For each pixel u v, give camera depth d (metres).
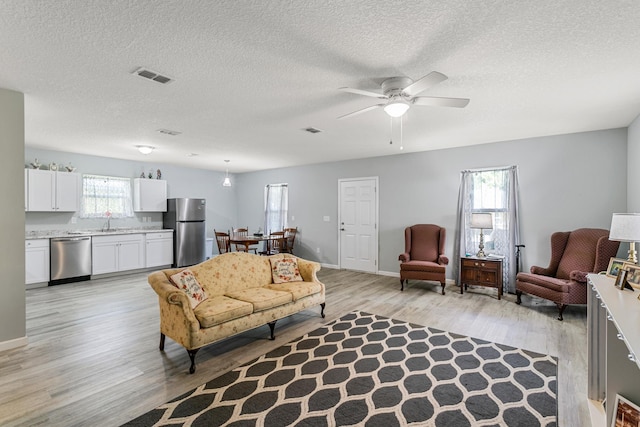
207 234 8.53
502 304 4.36
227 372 2.57
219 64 2.40
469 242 5.30
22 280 3.02
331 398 2.21
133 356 2.83
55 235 5.60
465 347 3.02
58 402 2.14
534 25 1.89
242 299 3.16
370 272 6.53
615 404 1.75
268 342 3.16
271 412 2.06
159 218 7.50
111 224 6.68
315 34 1.99
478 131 4.39
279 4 1.69
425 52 2.21
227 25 1.89
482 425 1.93
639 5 1.69
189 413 2.04
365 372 2.57
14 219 2.96
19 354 2.84
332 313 4.03
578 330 3.42
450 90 2.91
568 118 3.78
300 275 4.07
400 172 6.11
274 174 8.26
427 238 5.52
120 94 3.01
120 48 2.16
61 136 4.69
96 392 2.26
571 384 2.38
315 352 2.93
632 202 3.90
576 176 4.48
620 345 1.76
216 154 6.20
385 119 3.81
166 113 3.59
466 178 5.30
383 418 2.00
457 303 4.41
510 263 4.86
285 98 3.11
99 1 1.66
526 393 2.27
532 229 4.79
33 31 1.94
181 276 2.97
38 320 3.71
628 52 2.21
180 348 3.00
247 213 8.96
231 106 3.35
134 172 7.05
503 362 2.72
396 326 3.56
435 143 5.16
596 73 2.54
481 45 2.12
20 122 2.97
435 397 2.22
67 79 2.67
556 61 2.34
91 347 3.00
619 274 2.05
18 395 2.21
